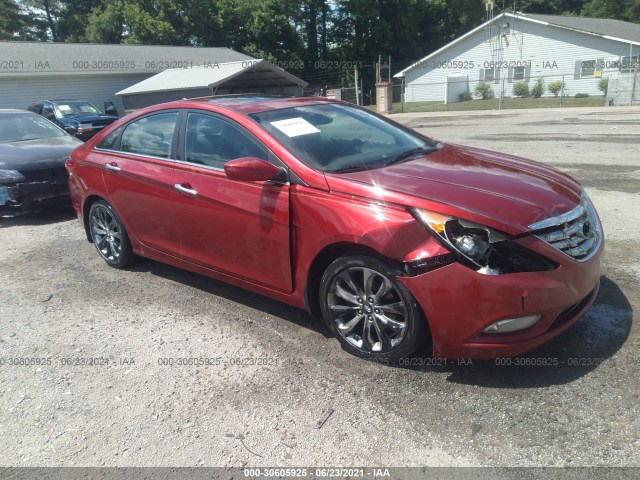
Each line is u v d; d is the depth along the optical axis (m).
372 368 3.21
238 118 3.82
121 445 2.71
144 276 4.93
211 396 3.05
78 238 6.28
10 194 6.82
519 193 3.09
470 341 2.84
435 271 2.81
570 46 32.91
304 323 3.83
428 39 49.41
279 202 3.42
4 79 23.81
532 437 2.56
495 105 29.75
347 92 36.59
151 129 4.50
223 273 3.99
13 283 4.96
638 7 47.66
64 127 17.20
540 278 2.74
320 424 2.76
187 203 4.01
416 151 3.95
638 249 4.76
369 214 3.02
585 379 2.95
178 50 33.25
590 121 16.61
